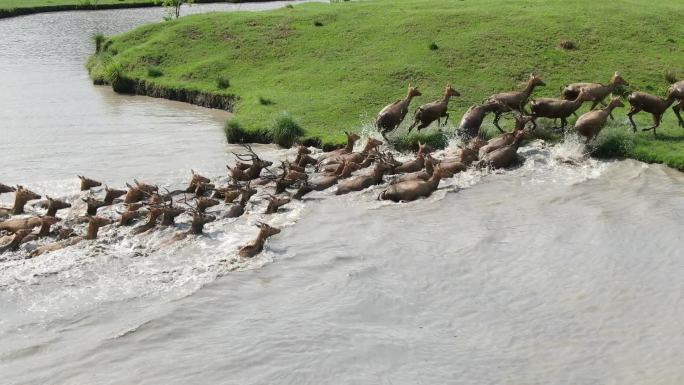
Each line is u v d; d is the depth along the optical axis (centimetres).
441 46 3672
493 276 1664
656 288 1590
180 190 2266
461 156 2419
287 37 4281
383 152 2444
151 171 2552
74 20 7144
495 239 1858
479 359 1341
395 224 1973
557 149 2536
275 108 3219
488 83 3238
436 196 2186
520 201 2123
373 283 1633
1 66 5009
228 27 4591
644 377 1280
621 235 1859
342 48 3966
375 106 3128
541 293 1582
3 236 1889
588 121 2477
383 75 3453
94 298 1567
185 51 4406
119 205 2138
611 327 1444
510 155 2425
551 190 2206
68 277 1661
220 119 3459
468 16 4034
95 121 3444
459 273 1681
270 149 2839
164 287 1612
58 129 3284
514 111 2836
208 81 3962
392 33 4006
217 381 1272
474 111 2681
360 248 1820
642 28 3694
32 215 2097
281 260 1750
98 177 2489
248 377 1284
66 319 1484
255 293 1588
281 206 2120
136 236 1884
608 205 2064
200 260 1748
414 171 2350
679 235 1845
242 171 2375
